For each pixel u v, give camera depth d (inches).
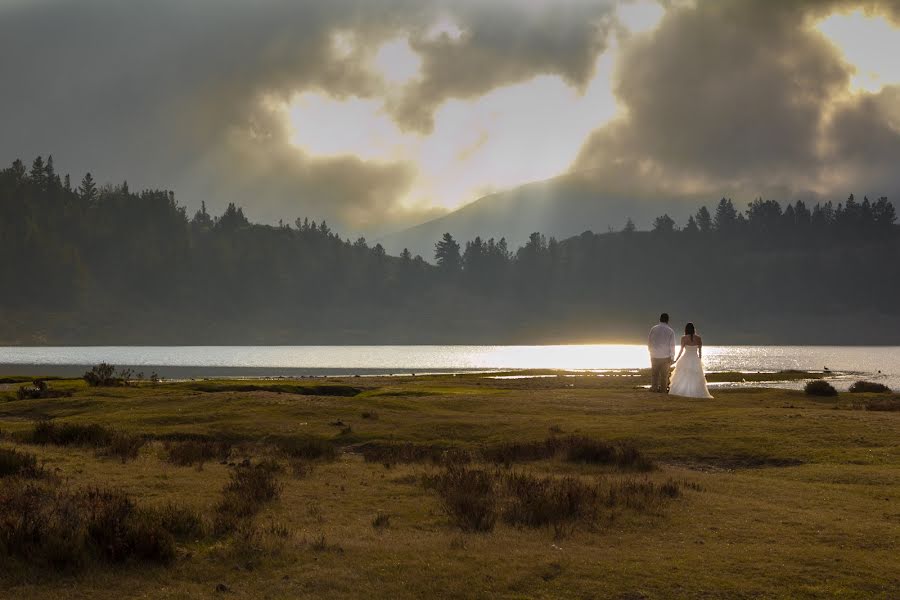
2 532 419.2
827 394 1715.1
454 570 408.5
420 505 599.5
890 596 378.3
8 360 7524.6
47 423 1013.2
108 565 406.9
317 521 534.9
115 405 1429.6
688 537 494.0
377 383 2596.0
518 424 1119.0
